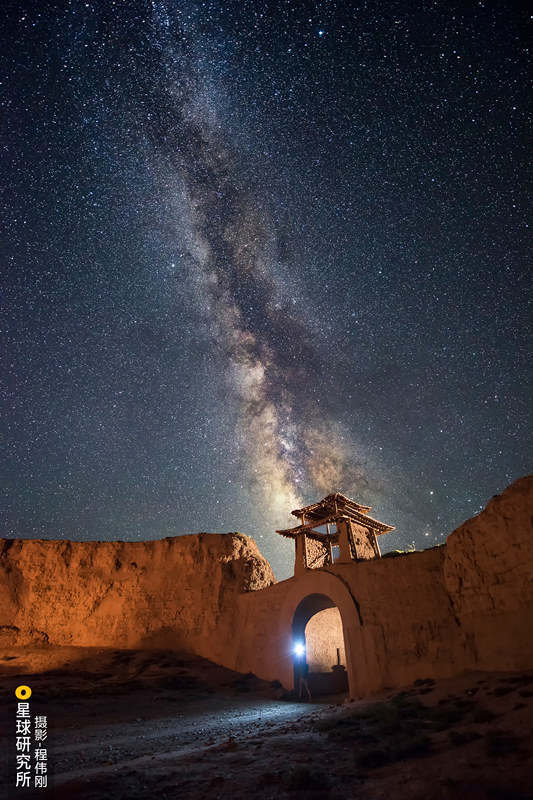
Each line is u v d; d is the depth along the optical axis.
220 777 7.41
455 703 10.77
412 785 6.31
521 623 12.38
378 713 11.48
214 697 19.89
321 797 6.23
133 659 25.59
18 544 32.78
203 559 30.77
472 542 14.44
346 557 21.66
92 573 31.80
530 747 7.00
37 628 29.81
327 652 24.56
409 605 16.38
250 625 24.64
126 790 6.96
